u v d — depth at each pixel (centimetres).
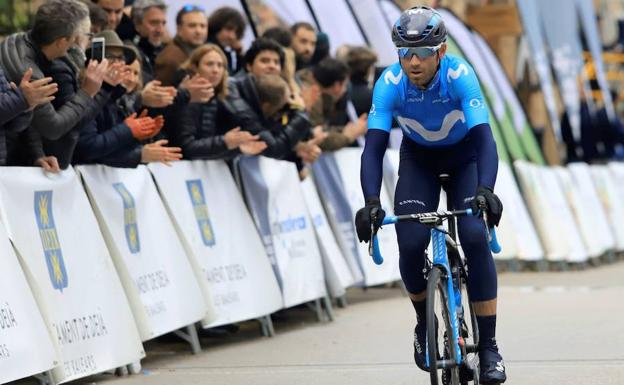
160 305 1127
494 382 845
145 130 1103
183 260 1180
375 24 1991
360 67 1725
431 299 768
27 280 948
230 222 1288
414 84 837
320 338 1287
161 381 1019
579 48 3145
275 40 1489
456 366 799
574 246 2322
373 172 828
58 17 994
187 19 1300
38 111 970
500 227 2147
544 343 1183
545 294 1720
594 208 2559
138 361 1066
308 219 1450
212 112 1273
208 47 1256
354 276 1603
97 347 1010
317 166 1591
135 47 1209
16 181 955
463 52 2283
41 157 1005
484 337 858
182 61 1294
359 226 791
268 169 1380
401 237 843
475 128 828
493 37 2917
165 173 1202
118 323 1045
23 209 957
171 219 1196
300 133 1395
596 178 2672
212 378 1031
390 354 1152
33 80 984
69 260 1003
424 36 804
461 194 861
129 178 1137
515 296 1692
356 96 1725
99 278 1036
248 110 1341
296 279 1389
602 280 2006
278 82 1348
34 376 951
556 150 2930
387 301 1667
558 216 2305
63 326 970
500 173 2178
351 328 1365
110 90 1044
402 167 881
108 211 1084
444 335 816
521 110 2425
